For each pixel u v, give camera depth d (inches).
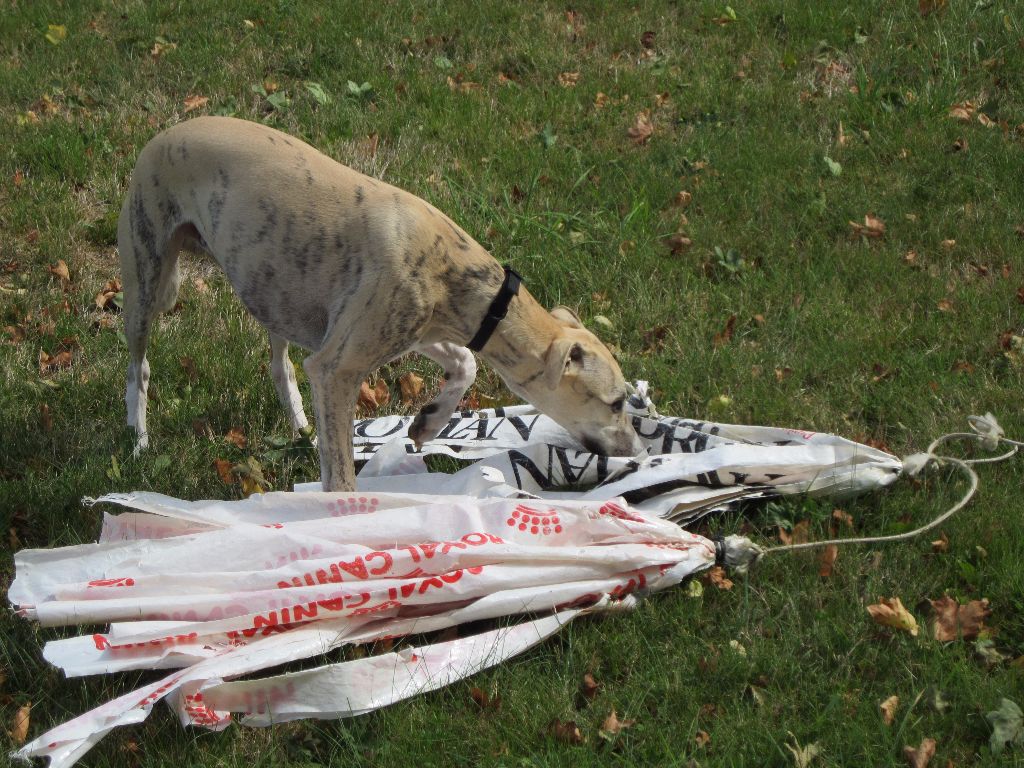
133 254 131.8
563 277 151.3
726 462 128.7
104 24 193.3
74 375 141.6
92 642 118.1
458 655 119.5
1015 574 123.4
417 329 126.1
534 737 117.3
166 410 139.3
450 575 120.8
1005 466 131.9
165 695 115.5
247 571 120.6
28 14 194.4
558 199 160.2
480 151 167.8
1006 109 170.4
